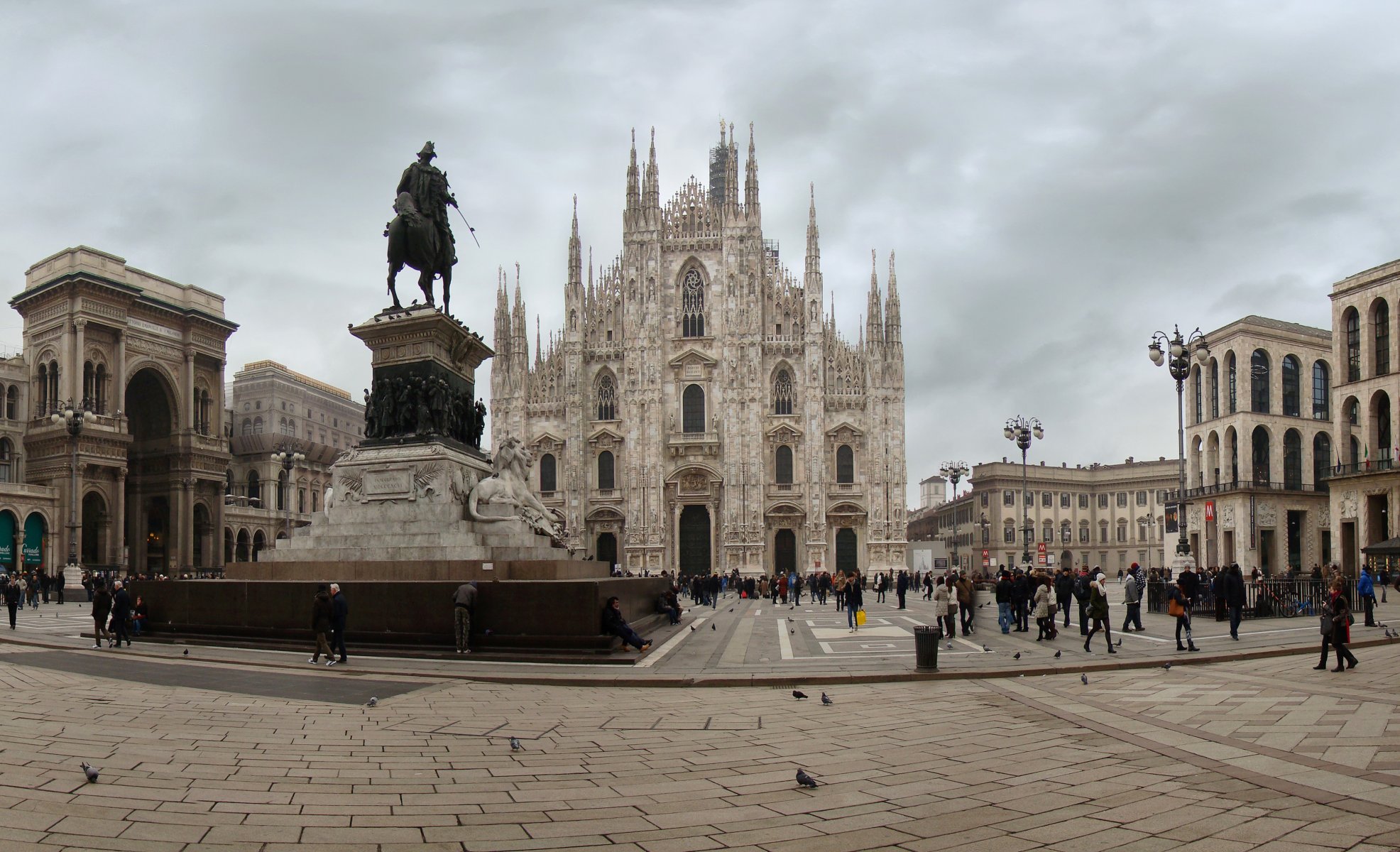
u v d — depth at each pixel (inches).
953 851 344.2
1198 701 685.9
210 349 3474.4
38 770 436.8
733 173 3705.7
